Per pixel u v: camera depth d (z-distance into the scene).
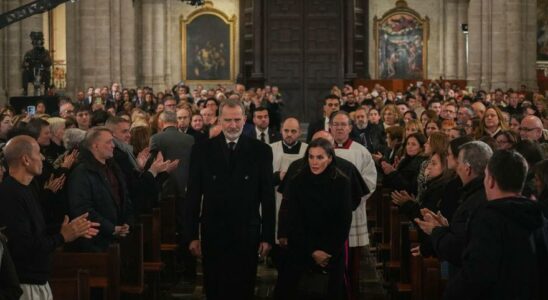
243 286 10.03
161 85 43.56
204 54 44.81
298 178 9.86
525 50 34.91
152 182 11.71
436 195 9.95
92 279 8.89
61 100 19.67
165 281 13.14
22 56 24.12
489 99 27.86
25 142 8.00
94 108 19.17
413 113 18.22
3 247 6.64
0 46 23.84
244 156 10.05
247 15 43.78
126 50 36.59
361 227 11.57
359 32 44.31
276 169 12.54
